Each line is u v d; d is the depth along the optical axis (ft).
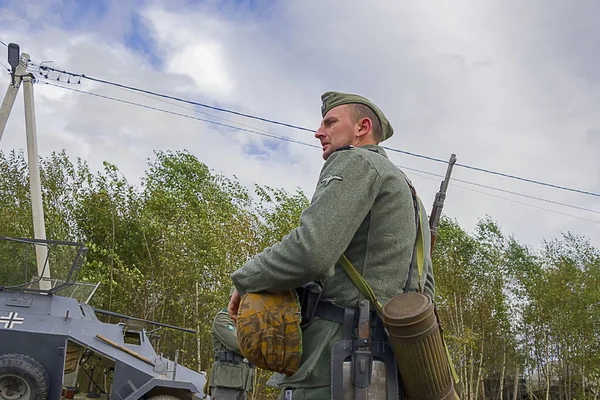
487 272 71.87
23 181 59.41
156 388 26.07
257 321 6.45
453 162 12.70
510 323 72.18
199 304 51.78
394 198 6.81
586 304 68.28
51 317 25.93
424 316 5.90
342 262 6.68
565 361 70.08
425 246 7.57
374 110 7.73
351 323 6.46
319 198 6.48
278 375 7.27
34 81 40.55
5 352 24.32
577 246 74.79
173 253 51.67
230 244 51.06
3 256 26.84
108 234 56.54
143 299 53.01
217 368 23.04
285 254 6.31
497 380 80.48
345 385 6.19
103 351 25.61
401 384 6.37
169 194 59.36
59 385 24.45
